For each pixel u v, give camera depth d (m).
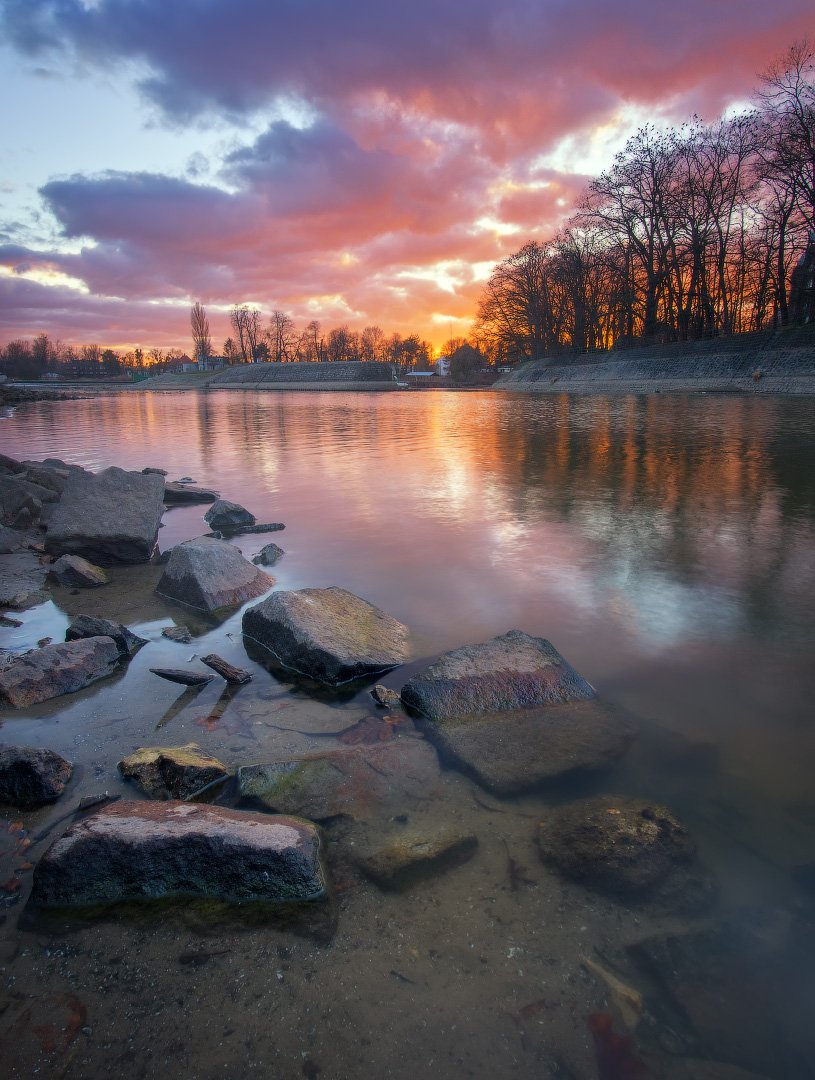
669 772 3.09
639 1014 1.92
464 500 9.16
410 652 4.41
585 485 10.04
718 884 2.40
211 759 3.09
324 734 3.44
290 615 4.41
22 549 7.21
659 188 42.34
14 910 2.31
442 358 116.56
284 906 2.29
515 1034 1.86
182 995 1.98
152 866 2.35
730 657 4.27
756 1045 1.83
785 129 32.84
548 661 3.95
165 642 4.66
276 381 82.75
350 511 8.66
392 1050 1.81
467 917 2.26
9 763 2.95
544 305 62.66
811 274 35.00
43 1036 1.85
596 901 2.33
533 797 2.93
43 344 136.62
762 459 11.94
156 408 37.66
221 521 8.17
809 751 3.24
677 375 38.28
